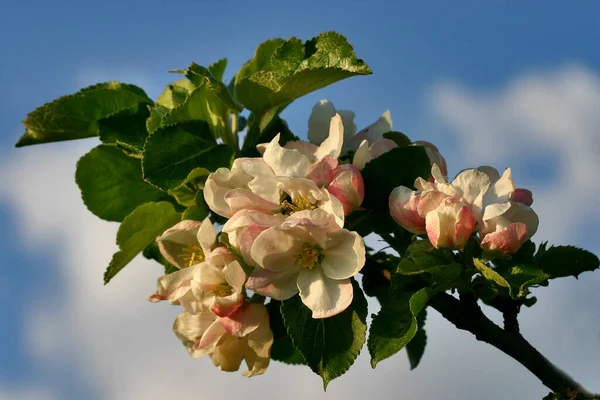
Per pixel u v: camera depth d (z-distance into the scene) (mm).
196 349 588
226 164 604
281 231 557
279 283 561
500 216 562
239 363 591
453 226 558
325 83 600
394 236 600
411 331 551
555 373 563
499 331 568
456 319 569
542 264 574
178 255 605
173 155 604
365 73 590
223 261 572
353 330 561
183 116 613
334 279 560
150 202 616
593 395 560
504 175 574
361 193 572
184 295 583
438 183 568
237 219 561
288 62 606
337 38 599
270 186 567
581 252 572
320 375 556
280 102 615
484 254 561
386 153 593
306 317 563
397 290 570
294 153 569
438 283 557
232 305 570
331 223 556
